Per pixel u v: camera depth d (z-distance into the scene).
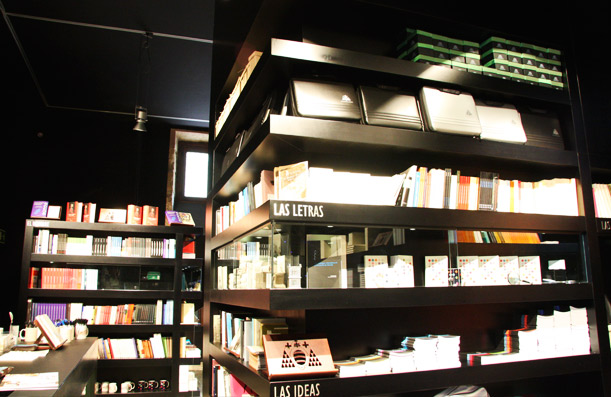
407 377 2.12
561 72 2.99
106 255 5.46
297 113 2.18
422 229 2.37
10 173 5.31
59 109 6.11
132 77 5.23
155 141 6.54
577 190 2.87
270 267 2.01
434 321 2.56
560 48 3.04
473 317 2.67
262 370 2.11
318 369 2.00
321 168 2.28
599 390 2.64
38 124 6.03
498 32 2.82
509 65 2.82
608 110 3.11
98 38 4.45
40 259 5.20
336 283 2.10
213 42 4.14
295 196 2.17
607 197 3.04
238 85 3.15
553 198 2.81
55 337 3.54
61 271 5.30
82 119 6.30
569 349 2.63
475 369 2.29
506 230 2.56
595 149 2.99
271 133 2.07
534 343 2.54
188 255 5.79
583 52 3.10
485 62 2.85
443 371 2.22
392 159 2.60
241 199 3.00
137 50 4.66
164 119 6.43
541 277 2.68
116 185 6.29
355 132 2.23
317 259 2.09
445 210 2.39
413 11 2.56
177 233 5.66
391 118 2.37
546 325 2.61
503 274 2.58
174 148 6.57
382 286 2.21
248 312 3.15
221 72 3.69
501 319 2.75
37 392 2.09
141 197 6.37
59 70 5.06
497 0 2.83
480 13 2.76
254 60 2.76
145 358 5.29
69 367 2.69
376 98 2.38
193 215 6.71
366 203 2.26
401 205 2.34
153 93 5.63
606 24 3.23
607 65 3.18
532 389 2.79
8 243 5.66
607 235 2.90
